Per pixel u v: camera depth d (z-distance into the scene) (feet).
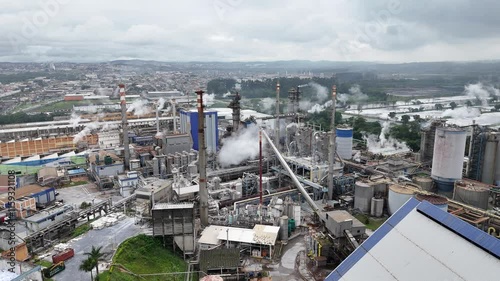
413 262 187.83
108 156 502.79
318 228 371.97
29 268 231.71
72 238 303.89
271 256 321.11
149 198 360.69
